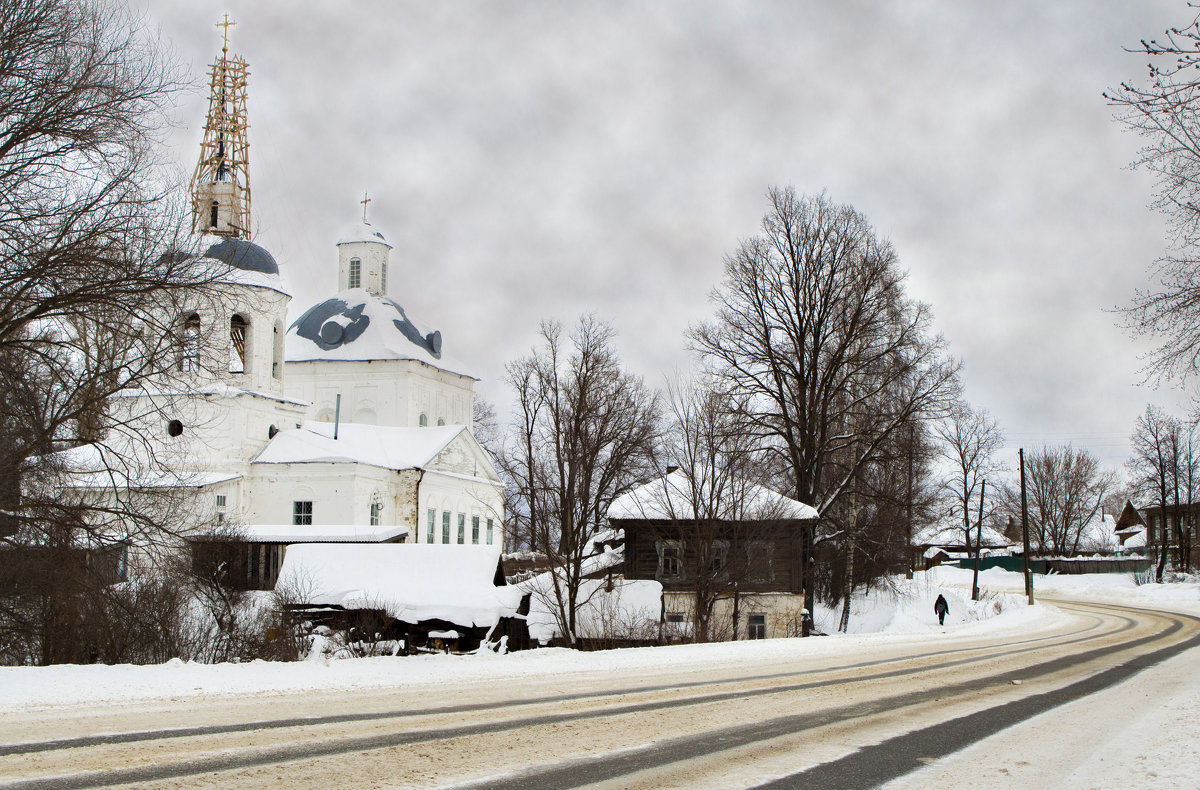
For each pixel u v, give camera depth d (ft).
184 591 101.40
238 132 214.69
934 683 55.01
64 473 84.48
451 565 116.37
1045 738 37.06
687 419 119.75
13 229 70.85
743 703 44.55
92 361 81.30
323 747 31.17
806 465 141.69
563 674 54.90
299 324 247.50
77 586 79.36
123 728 33.91
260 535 167.43
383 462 204.85
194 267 80.94
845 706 44.60
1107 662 70.38
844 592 154.71
